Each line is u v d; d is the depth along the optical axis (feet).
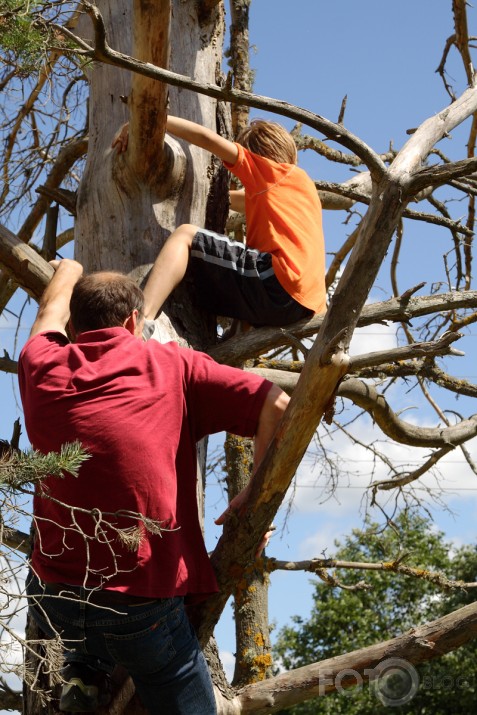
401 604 55.11
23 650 6.05
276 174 12.09
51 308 8.89
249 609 19.33
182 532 7.78
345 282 7.68
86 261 11.80
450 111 9.56
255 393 7.80
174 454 7.47
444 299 12.44
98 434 7.20
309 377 7.57
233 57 19.02
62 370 7.58
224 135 13.35
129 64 8.37
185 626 7.64
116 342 7.70
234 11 19.10
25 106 16.69
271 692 9.96
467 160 7.89
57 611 7.34
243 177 12.02
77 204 12.23
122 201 11.73
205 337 11.71
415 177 7.86
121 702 8.14
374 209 7.84
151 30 10.10
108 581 7.15
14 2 7.68
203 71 13.23
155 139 11.16
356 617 55.06
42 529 7.47
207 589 7.80
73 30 13.66
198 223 12.16
